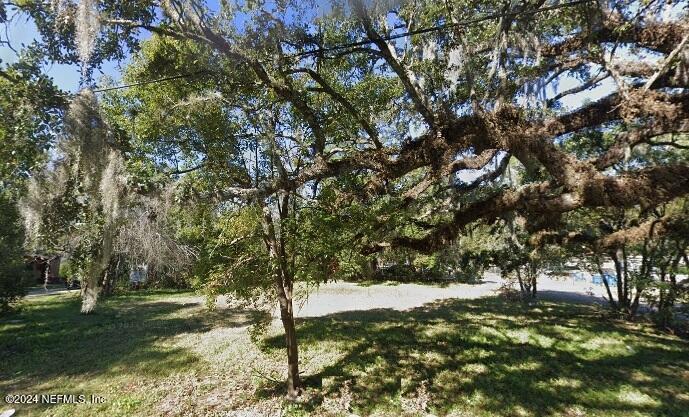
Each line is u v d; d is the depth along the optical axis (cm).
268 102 626
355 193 584
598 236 1005
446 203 852
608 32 564
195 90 608
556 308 1433
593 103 571
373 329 1060
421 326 1095
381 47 541
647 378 692
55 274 2356
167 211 454
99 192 464
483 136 521
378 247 683
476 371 727
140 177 451
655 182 441
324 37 597
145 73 601
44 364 803
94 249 543
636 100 489
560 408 575
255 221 553
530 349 870
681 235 832
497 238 1524
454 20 573
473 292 1973
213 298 592
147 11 505
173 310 1495
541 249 1155
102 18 466
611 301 1280
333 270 595
